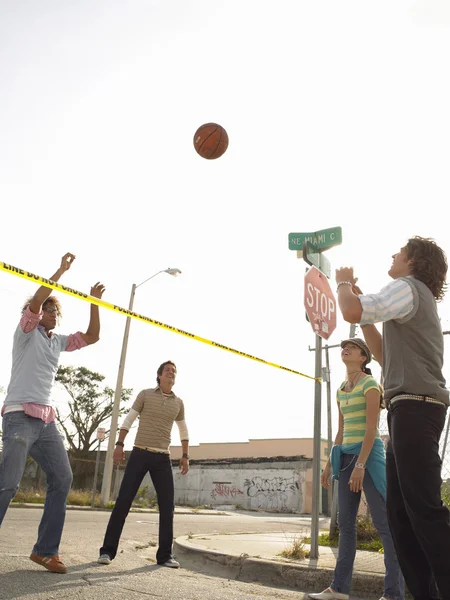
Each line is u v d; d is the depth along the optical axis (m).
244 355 5.34
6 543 5.65
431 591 2.71
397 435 2.61
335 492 8.19
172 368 5.72
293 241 6.40
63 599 3.23
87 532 8.16
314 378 6.08
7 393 4.07
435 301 2.86
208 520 15.74
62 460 4.17
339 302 2.79
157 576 4.52
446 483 6.51
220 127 5.66
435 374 2.70
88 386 35.66
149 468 5.47
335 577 4.19
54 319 4.30
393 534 2.77
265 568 5.13
